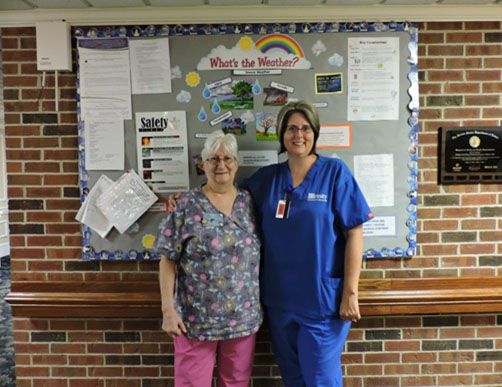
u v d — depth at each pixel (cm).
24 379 196
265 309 167
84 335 194
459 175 188
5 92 185
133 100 183
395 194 186
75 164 187
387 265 190
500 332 195
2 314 326
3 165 545
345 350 195
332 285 153
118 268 190
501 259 191
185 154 184
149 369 195
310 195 152
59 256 190
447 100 186
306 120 149
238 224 150
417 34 182
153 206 186
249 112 183
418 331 194
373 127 184
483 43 185
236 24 180
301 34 180
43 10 178
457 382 197
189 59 181
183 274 151
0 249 539
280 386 194
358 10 179
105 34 181
